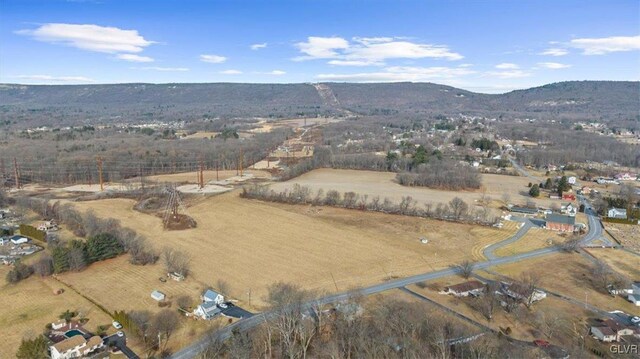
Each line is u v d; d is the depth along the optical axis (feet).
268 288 402.72
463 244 518.78
